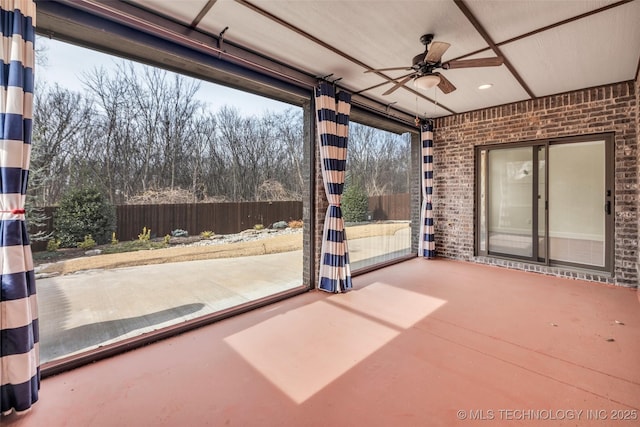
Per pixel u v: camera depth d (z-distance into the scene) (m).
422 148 5.81
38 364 1.88
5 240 1.70
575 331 2.76
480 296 3.71
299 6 2.38
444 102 4.89
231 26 2.66
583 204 4.53
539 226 4.91
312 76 3.75
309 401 1.87
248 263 4.22
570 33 2.79
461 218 5.59
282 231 4.63
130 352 2.44
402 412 1.77
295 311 3.27
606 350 2.42
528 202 5.00
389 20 2.58
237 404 1.84
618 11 2.45
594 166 4.43
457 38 2.87
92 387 2.00
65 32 2.38
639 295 3.70
